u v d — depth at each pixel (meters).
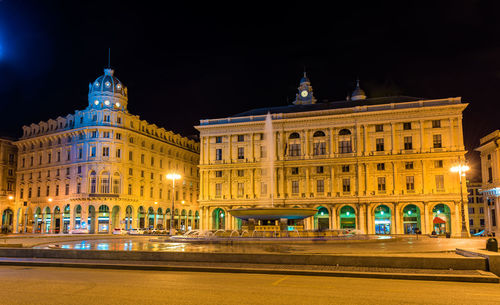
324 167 78.25
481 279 16.58
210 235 43.03
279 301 12.64
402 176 74.00
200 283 15.98
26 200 97.06
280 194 79.38
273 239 35.69
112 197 83.31
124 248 30.89
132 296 13.31
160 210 97.38
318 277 17.77
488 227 75.44
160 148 98.88
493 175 72.00
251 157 82.62
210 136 85.94
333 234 41.75
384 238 41.03
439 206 73.88
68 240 47.56
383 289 14.82
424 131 73.69
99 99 87.06
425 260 18.70
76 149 87.88
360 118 76.88
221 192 83.94
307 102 101.00
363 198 74.62
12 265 22.77
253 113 89.62
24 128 101.75
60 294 13.63
